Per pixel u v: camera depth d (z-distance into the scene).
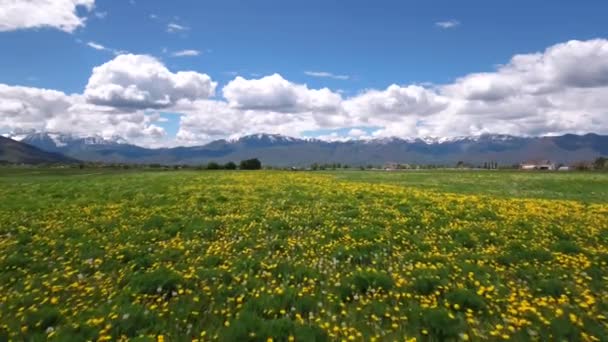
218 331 7.32
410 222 16.98
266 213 19.12
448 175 67.06
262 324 7.25
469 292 8.62
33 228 15.88
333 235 14.70
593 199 30.27
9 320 7.76
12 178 52.06
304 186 34.03
